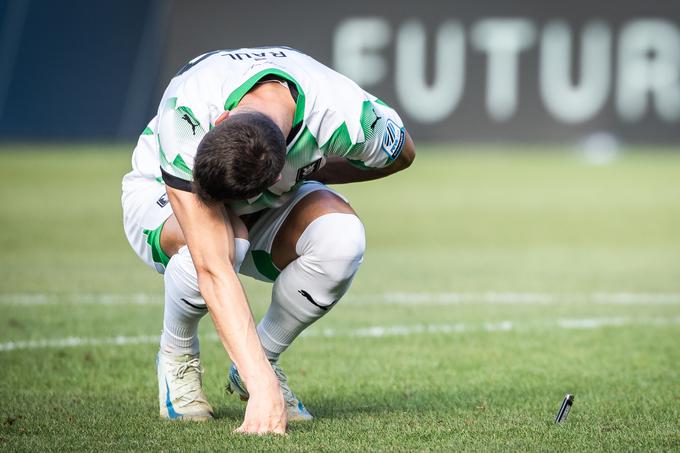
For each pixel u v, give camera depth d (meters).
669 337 19.78
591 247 35.94
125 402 13.99
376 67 65.94
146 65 67.56
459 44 65.62
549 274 29.16
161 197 12.64
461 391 14.99
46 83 68.50
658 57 64.69
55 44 68.19
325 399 14.52
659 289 26.41
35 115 68.81
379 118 11.85
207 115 10.96
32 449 11.04
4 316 21.36
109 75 68.00
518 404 13.95
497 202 48.78
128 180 13.23
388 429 12.11
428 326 20.84
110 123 68.56
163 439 11.45
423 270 29.78
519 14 65.19
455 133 66.31
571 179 57.53
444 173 59.53
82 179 54.41
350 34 65.88
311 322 12.67
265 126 10.12
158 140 11.32
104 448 11.05
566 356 17.88
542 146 67.44
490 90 65.88
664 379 15.92
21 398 14.24
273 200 11.78
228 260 11.04
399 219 42.97
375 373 16.42
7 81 68.56
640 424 12.52
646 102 65.31
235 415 13.33
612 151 65.94
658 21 64.31
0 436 11.73
